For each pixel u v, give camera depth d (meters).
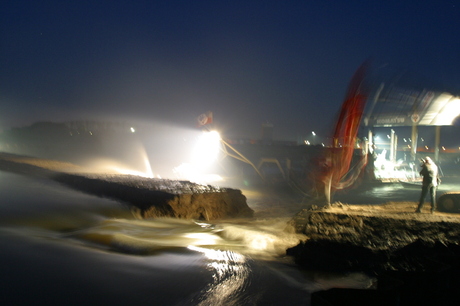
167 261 8.45
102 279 7.06
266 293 7.09
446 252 8.97
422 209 13.55
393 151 30.22
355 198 20.94
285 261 9.34
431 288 6.46
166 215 13.31
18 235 9.34
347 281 8.15
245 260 9.04
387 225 10.27
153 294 6.58
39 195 14.00
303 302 6.77
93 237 9.92
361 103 23.09
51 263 7.63
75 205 12.86
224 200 15.06
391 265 8.84
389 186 25.06
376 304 5.88
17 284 6.49
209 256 9.06
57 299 6.07
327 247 9.52
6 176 17.44
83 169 21.11
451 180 28.47
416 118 21.31
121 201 13.79
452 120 20.73
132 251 9.01
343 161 24.95
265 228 12.53
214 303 6.48
